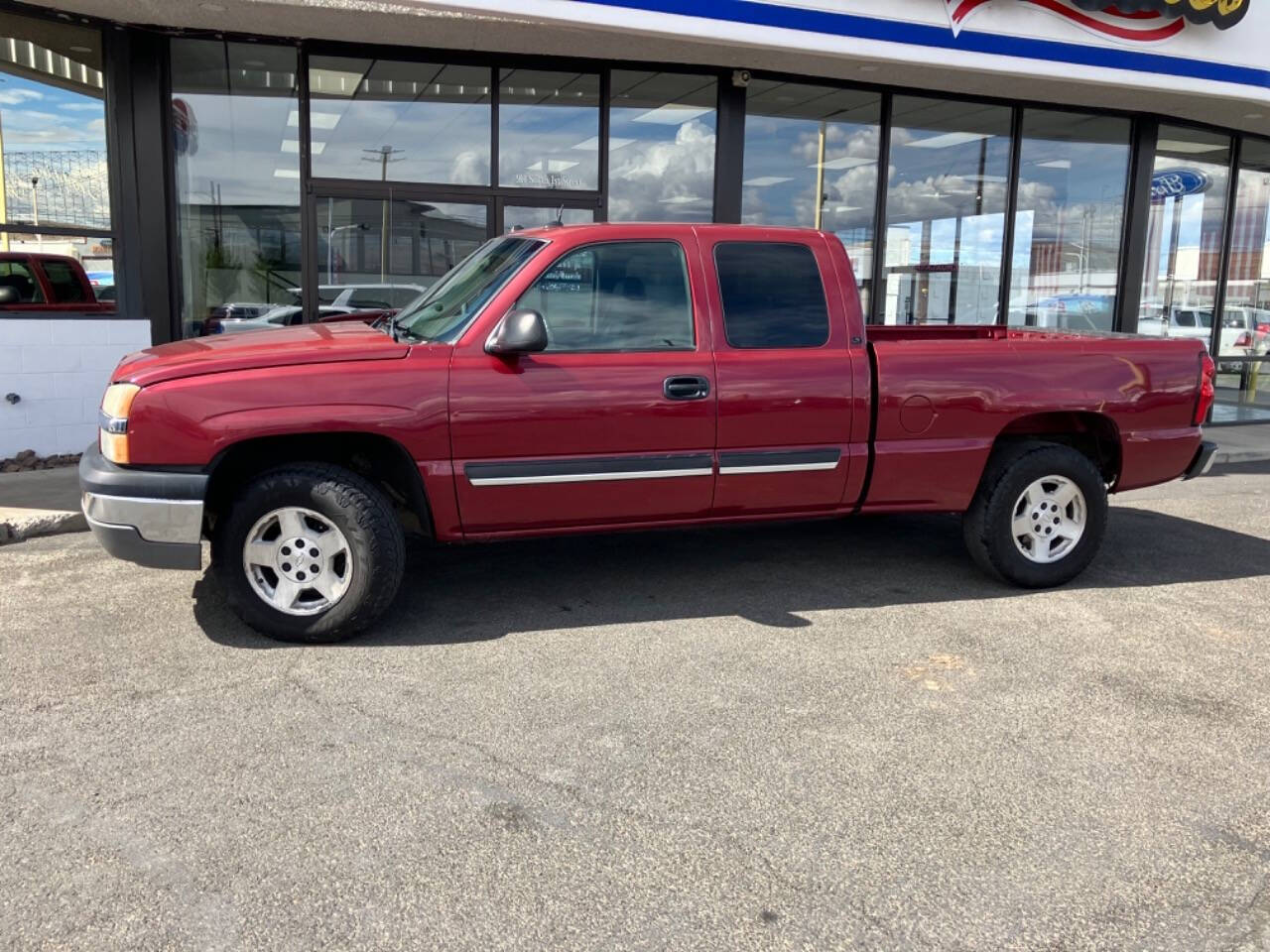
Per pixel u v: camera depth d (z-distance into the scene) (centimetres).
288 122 924
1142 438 565
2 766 345
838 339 520
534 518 484
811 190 1084
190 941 255
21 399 848
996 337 707
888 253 1127
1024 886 284
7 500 707
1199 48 1039
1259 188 1336
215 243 928
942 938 261
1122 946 258
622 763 353
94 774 340
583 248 486
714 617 509
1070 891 282
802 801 328
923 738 376
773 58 947
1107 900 278
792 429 510
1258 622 515
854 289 527
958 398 532
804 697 411
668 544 654
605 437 482
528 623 498
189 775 340
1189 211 1280
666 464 491
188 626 487
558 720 386
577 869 289
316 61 916
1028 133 1159
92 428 885
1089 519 560
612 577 577
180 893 275
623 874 287
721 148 1029
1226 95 1068
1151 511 793
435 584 562
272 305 949
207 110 907
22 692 407
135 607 514
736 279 508
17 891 275
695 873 288
